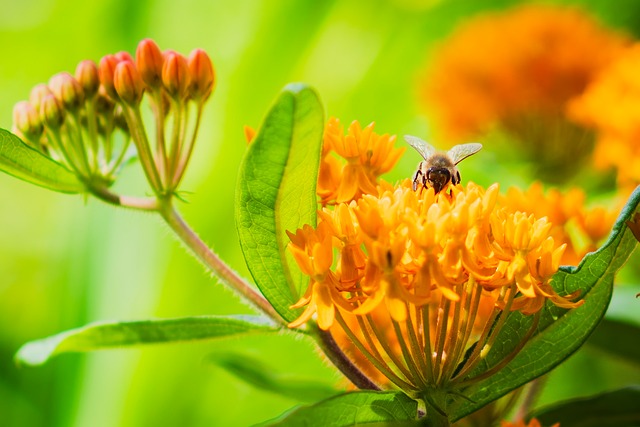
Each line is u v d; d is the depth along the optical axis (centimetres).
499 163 50
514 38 50
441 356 37
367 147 39
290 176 37
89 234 54
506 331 38
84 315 54
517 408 43
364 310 36
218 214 55
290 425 36
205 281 54
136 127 40
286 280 38
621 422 41
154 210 40
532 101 49
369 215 36
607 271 38
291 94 35
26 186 71
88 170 40
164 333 39
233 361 44
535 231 36
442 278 36
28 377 56
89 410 53
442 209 36
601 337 44
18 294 69
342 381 42
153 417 53
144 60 40
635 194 37
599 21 53
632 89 43
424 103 52
